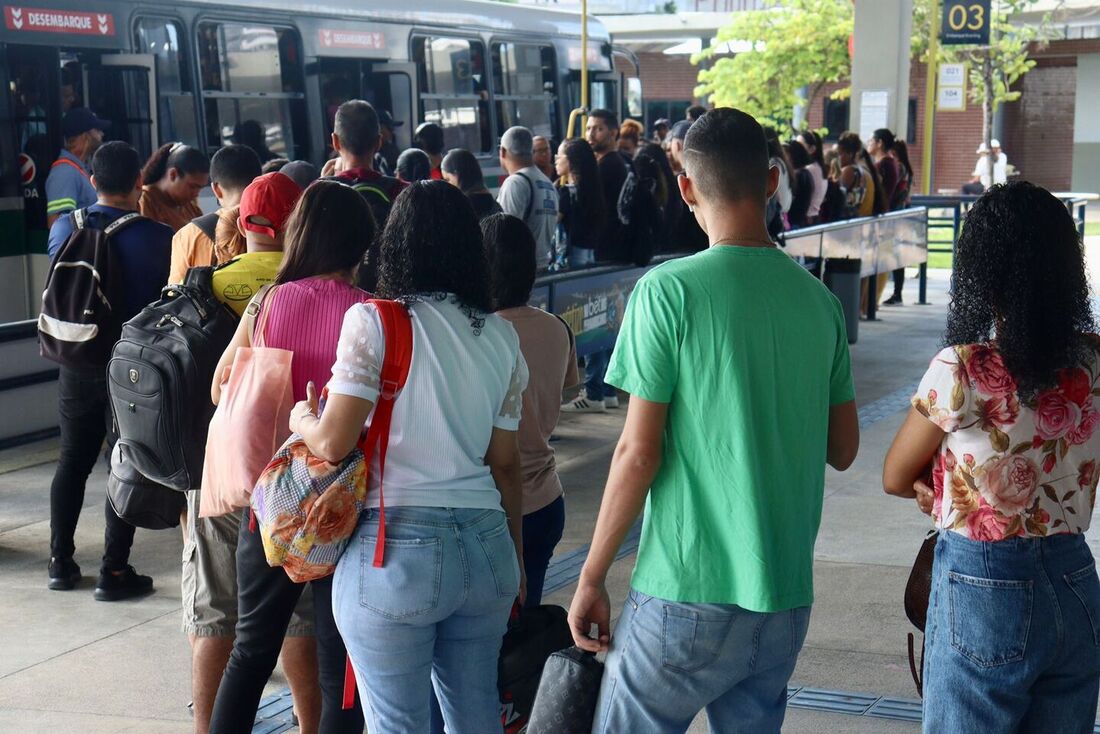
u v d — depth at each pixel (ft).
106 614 18.58
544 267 28.25
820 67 106.32
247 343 12.04
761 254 9.32
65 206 32.55
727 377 9.02
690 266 9.18
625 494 9.07
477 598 10.06
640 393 9.06
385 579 9.80
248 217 13.47
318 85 45.47
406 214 10.37
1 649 17.24
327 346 11.55
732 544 9.08
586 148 30.50
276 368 11.45
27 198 35.88
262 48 43.16
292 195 13.56
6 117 35.01
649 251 30.27
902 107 56.80
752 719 9.61
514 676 11.50
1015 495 9.05
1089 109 127.85
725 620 9.11
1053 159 129.49
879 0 56.08
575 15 61.67
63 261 17.71
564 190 30.40
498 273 12.87
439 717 12.21
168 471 13.17
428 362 10.04
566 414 31.50
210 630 13.39
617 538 9.14
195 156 21.12
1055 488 9.09
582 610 9.32
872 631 17.43
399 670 10.01
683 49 121.19
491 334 10.43
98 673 16.48
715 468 9.08
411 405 9.98
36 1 35.14
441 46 51.44
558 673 9.71
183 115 39.88
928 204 62.49
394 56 48.75
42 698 15.70
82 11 36.42
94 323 17.70
